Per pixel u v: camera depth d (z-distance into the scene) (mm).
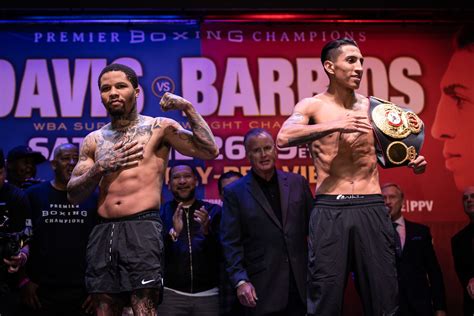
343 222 3564
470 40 6016
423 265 5188
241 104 5871
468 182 5832
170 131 3422
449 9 6000
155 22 5895
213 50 5922
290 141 3500
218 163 5773
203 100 5859
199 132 3354
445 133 5906
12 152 5215
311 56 5949
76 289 4547
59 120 5762
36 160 5301
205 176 5746
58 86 5797
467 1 6113
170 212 4887
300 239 4344
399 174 5824
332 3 6070
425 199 5805
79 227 4625
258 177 4531
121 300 3350
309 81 5922
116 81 3404
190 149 3387
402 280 5059
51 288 4539
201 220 4617
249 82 5898
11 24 5824
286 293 4215
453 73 5980
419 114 5938
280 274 4250
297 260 4277
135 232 3240
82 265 4574
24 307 4539
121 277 3219
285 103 5895
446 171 5852
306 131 3469
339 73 3686
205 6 6043
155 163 3373
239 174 5320
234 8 6016
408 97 5949
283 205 4375
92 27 5887
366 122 3438
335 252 3547
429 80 5969
